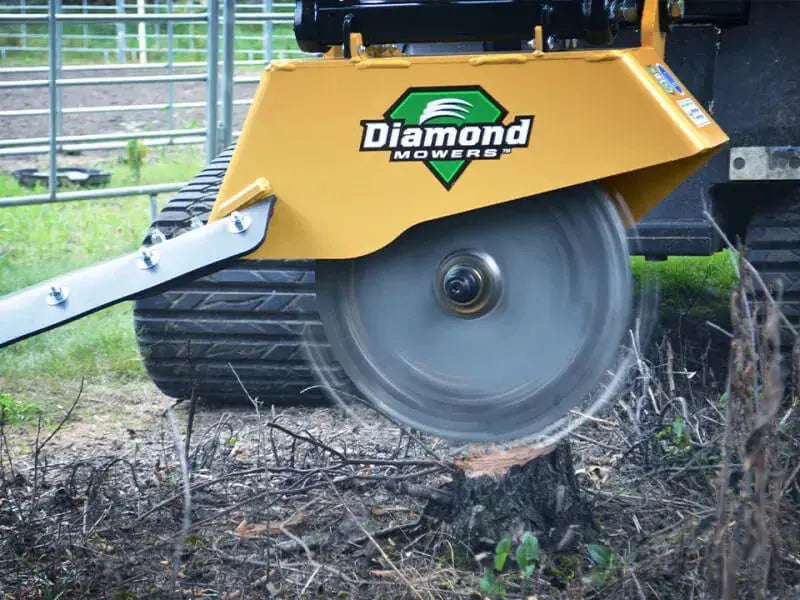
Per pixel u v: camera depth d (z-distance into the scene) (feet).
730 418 9.33
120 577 11.19
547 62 10.27
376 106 10.54
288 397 17.80
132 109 36.04
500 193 10.47
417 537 12.01
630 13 10.91
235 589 11.01
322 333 17.01
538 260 11.18
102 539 12.28
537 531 11.64
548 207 11.05
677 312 20.97
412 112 10.50
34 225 30.22
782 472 9.53
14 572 11.49
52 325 10.98
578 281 11.11
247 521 12.16
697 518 11.78
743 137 15.21
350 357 11.76
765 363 9.51
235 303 17.10
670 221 15.75
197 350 17.34
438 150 10.51
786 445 11.45
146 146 35.94
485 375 11.48
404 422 11.78
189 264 10.81
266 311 17.01
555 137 10.32
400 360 11.65
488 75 10.36
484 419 11.59
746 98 15.14
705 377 17.02
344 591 10.98
